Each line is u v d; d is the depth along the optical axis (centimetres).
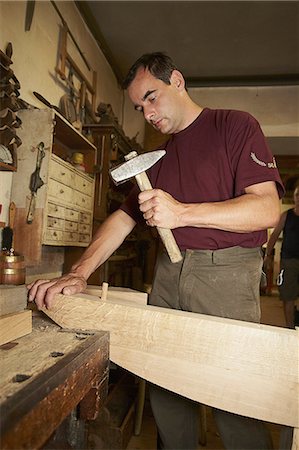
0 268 88
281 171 593
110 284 254
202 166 112
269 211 92
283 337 65
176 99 116
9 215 146
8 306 75
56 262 209
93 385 69
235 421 103
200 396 69
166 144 127
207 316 74
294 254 294
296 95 349
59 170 161
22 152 150
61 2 217
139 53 308
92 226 217
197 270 108
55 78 204
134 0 244
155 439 170
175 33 280
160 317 73
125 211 132
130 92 119
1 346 69
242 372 67
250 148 102
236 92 358
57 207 160
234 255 105
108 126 229
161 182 121
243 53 306
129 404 178
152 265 346
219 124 111
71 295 84
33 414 45
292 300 296
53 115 151
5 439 38
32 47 177
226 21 264
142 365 74
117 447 151
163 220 88
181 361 71
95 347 70
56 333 78
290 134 349
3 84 135
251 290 106
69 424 90
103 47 295
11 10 156
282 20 260
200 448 165
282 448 79
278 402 65
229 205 91
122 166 90
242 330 67
